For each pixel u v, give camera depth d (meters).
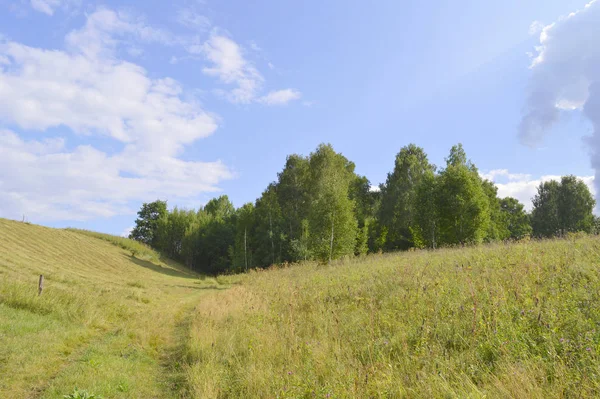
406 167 54.72
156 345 10.23
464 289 7.61
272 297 14.01
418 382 4.66
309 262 30.83
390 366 5.18
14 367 6.96
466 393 4.05
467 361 4.95
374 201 66.19
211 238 75.94
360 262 22.70
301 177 54.28
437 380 4.56
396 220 53.12
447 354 5.27
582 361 4.00
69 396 5.54
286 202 55.75
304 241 43.94
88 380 6.66
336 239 35.97
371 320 7.33
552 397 3.65
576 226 56.91
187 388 6.81
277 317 10.12
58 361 7.81
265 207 59.28
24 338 8.60
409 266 12.09
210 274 74.00
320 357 6.40
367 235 51.50
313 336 8.01
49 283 17.62
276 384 5.88
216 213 92.06
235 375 6.95
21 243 31.91
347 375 5.29
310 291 12.73
